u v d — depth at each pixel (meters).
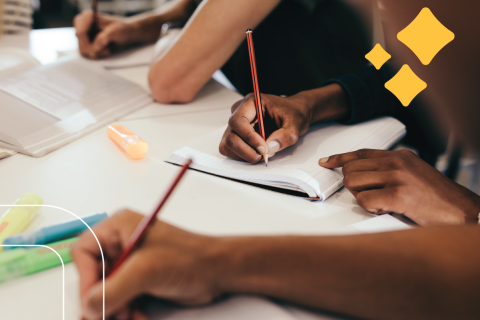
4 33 1.10
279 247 0.28
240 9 0.68
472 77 0.48
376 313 0.27
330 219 0.43
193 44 0.70
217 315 0.29
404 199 0.42
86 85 0.73
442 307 0.26
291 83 0.97
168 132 0.64
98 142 0.59
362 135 0.60
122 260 0.28
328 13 0.92
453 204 0.41
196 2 1.14
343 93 0.64
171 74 0.72
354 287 0.27
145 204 0.44
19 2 1.11
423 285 0.26
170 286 0.27
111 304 0.25
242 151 0.49
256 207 0.45
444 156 0.71
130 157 0.55
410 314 0.26
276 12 0.93
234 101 0.78
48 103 0.65
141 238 0.29
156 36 1.09
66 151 0.56
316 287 0.27
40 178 0.49
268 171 0.49
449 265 0.27
